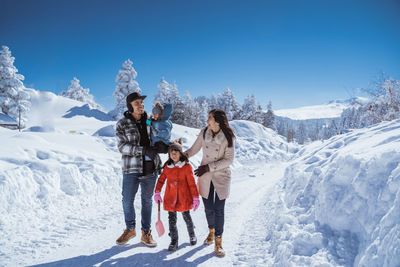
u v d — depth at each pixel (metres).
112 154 10.48
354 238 2.20
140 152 3.35
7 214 4.14
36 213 4.47
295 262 2.32
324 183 2.83
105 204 5.80
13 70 35.12
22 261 2.99
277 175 12.14
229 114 55.88
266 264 2.82
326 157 4.22
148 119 3.61
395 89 11.13
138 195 6.64
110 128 21.58
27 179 4.90
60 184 5.55
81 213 4.97
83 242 3.64
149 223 3.55
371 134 4.03
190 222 3.57
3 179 4.43
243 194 7.43
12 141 7.24
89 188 6.05
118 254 3.22
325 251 2.22
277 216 3.78
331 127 67.50
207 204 3.52
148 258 3.12
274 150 24.08
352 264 1.97
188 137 21.80
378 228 1.88
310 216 2.92
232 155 3.47
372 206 2.13
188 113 48.09
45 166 5.63
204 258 3.13
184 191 3.42
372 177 2.29
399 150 2.24
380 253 1.70
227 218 4.96
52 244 3.52
